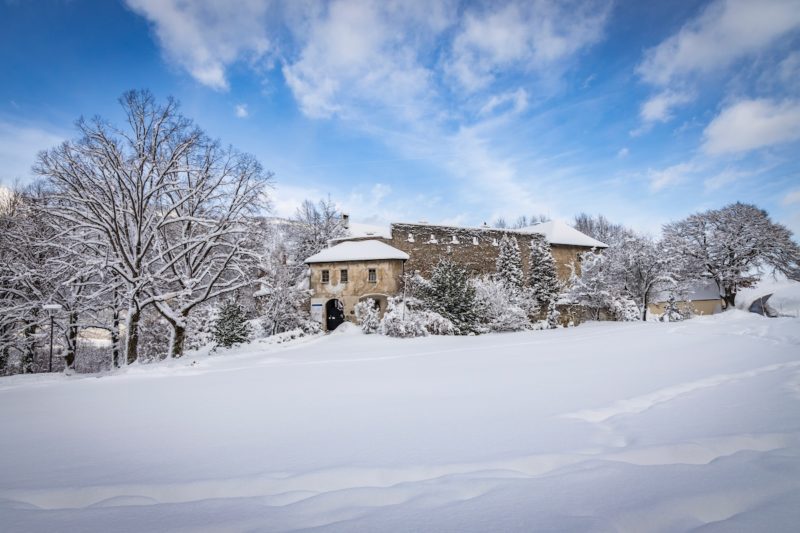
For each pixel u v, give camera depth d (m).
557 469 3.19
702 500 2.44
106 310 25.09
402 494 2.81
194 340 25.44
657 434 3.92
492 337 20.61
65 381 13.96
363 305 26.44
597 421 4.72
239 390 8.74
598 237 63.62
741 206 39.41
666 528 2.17
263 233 24.31
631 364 9.32
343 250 31.30
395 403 6.26
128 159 19.92
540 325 28.06
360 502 2.74
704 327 19.17
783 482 2.67
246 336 24.09
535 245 33.56
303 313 29.05
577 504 2.48
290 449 4.13
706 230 40.78
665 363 9.20
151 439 4.91
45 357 28.88
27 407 8.18
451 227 34.78
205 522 2.54
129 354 19.64
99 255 20.78
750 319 23.69
